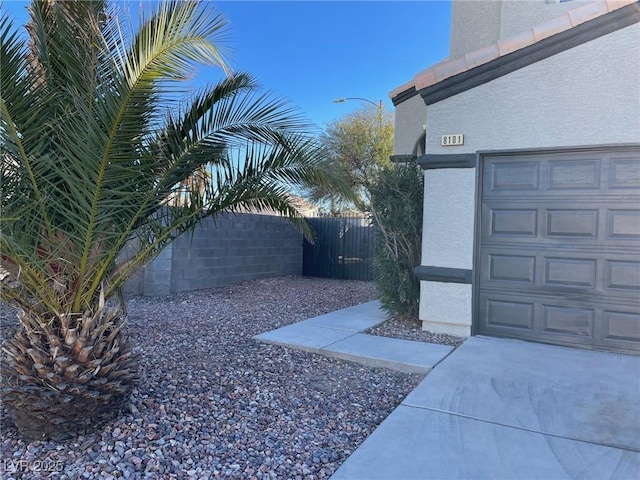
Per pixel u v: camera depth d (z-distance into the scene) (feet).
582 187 18.17
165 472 9.29
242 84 13.21
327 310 27.66
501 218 19.70
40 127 9.59
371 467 9.40
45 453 10.02
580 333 18.29
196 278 34.99
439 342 19.34
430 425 11.37
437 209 20.76
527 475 9.10
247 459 9.93
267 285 39.01
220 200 12.64
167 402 12.75
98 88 9.50
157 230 11.87
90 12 10.59
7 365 10.64
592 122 17.69
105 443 10.40
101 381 10.69
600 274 17.94
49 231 10.16
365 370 16.47
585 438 10.68
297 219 15.21
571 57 17.98
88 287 11.01
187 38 8.69
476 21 30.25
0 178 9.51
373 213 23.61
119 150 9.69
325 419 12.21
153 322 23.27
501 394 13.38
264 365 16.58
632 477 9.02
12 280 10.28
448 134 20.36
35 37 11.02
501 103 19.27
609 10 17.01
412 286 23.26
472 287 20.03
